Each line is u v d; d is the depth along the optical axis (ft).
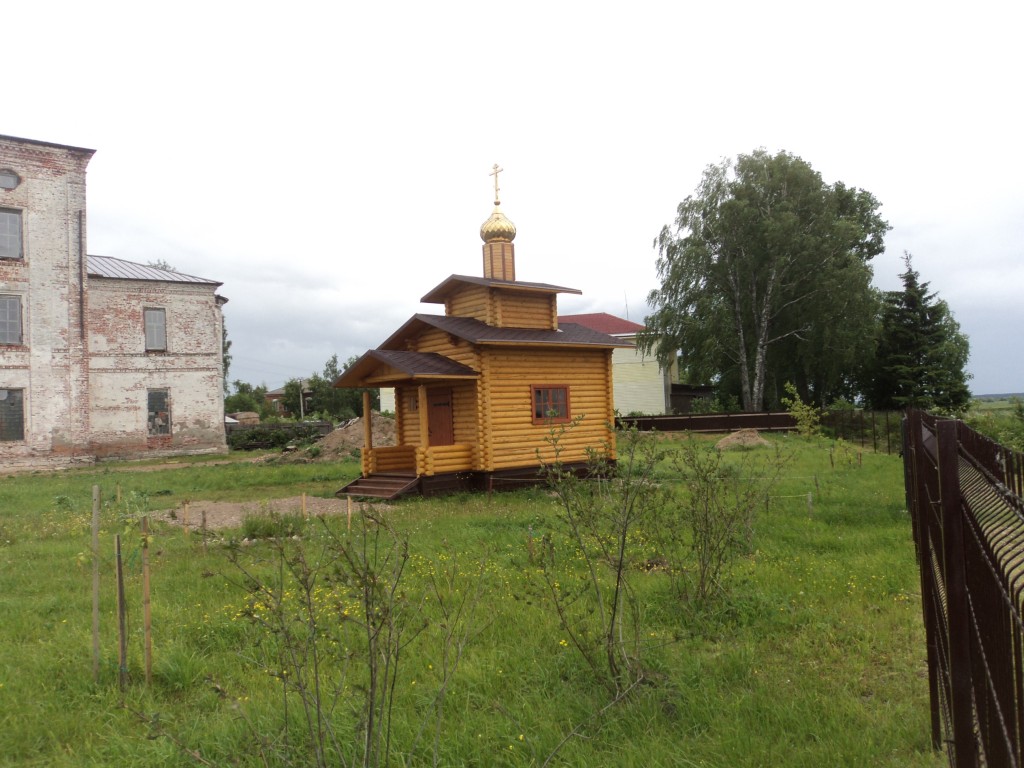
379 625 15.30
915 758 14.98
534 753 15.33
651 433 33.78
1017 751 8.15
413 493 63.10
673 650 21.40
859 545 34.60
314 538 36.68
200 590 30.32
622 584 26.89
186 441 119.65
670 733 16.51
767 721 16.66
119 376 114.62
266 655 20.98
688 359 146.82
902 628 22.76
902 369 150.51
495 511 51.52
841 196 164.14
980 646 10.34
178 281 119.44
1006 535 8.82
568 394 71.26
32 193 102.12
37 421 101.14
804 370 152.66
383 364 65.62
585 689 19.16
